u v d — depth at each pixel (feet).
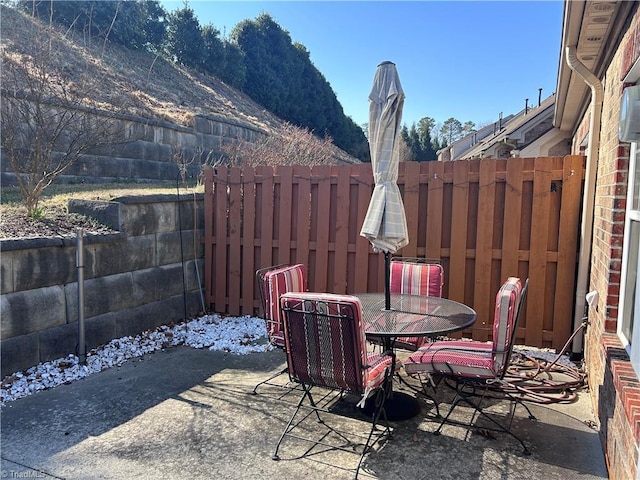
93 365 13.10
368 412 10.61
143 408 10.67
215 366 13.56
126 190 20.30
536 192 14.73
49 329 12.70
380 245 11.02
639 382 7.34
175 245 17.80
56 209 15.90
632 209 9.13
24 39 20.02
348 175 17.02
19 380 11.60
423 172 16.05
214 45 61.21
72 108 18.95
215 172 19.16
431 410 10.89
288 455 8.73
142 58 49.73
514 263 15.12
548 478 8.06
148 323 16.42
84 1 37.09
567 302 14.62
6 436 9.27
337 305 8.27
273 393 11.65
